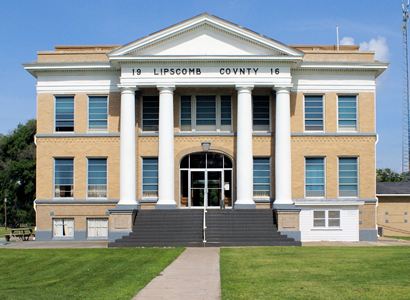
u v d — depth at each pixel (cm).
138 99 4372
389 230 5241
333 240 4009
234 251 3098
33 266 2625
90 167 4378
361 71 4369
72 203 4338
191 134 4372
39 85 4397
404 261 2483
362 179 4350
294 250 3128
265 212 4009
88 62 4338
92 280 2072
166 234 3772
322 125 4375
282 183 4159
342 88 4372
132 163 4197
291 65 4212
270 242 3631
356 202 4062
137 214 4003
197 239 3700
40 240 4306
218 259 2648
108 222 4200
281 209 3847
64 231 4353
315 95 4381
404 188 5456
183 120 4416
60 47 4597
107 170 4356
